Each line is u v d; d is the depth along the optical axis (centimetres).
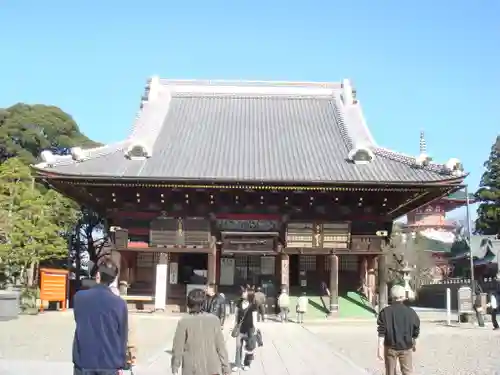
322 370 1783
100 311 746
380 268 4212
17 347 2192
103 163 4138
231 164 4219
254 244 4159
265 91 5647
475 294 4178
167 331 2944
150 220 4169
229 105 5488
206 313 870
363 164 4284
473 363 2059
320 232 4156
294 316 4003
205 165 4184
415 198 4106
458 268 8362
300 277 4506
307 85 5728
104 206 4291
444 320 4172
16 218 4078
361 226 4228
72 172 3872
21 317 3572
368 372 1752
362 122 4941
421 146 5281
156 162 4219
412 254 7356
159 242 4116
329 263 4441
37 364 1694
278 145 4662
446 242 9225
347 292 4481
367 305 4266
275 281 4466
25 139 5872
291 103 5556
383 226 4241
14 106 6231
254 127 5031
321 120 5238
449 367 1961
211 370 823
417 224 10012
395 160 4309
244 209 4219
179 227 4112
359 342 2708
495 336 3056
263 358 2034
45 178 3834
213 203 4175
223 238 4147
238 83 5697
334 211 4228
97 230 7138
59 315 3734
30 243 4169
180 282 4569
